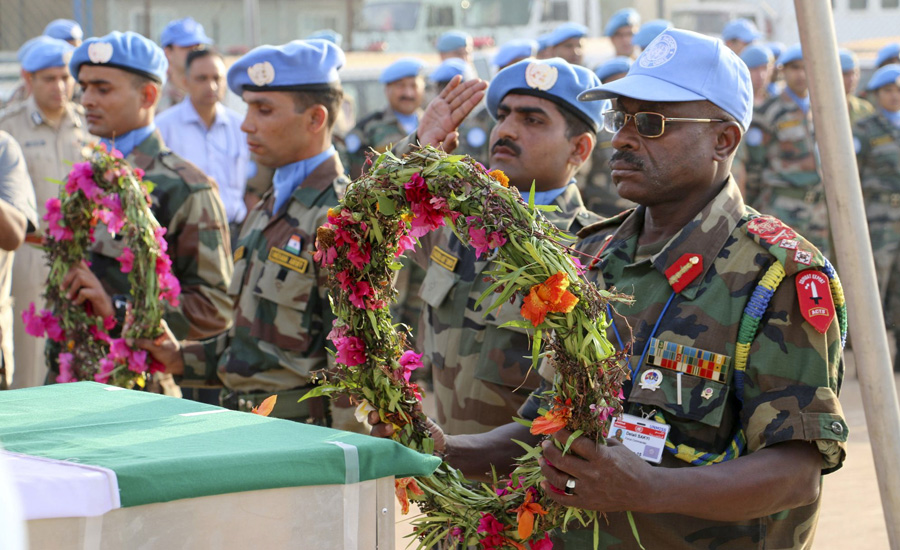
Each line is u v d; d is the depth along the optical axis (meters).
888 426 2.29
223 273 3.68
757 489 1.85
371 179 1.91
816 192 7.63
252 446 1.54
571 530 2.09
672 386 1.99
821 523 4.32
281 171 3.27
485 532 1.97
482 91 2.80
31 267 5.50
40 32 10.32
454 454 2.18
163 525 1.40
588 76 2.99
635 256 2.18
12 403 1.98
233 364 3.12
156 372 3.19
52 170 5.82
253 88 3.23
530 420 2.24
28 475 1.31
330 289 2.07
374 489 1.61
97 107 3.75
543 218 1.85
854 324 2.31
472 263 2.87
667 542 2.02
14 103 7.05
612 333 2.11
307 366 3.11
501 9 11.77
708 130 2.07
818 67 2.32
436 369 2.94
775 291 1.96
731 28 9.71
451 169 1.85
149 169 3.68
